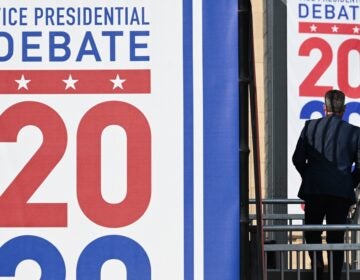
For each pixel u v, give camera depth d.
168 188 18.78
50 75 18.92
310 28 39.44
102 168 18.83
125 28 18.92
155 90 18.86
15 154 18.84
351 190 30.92
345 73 39.72
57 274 18.73
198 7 18.89
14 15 18.97
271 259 32.84
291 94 39.12
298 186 39.09
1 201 18.78
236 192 18.78
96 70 18.92
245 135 18.95
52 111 18.89
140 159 18.81
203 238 18.77
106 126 18.86
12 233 18.77
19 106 18.88
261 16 43.94
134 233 18.78
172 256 18.73
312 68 39.38
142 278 18.73
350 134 30.95
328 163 30.84
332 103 31.25
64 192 18.81
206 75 18.88
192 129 18.84
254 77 18.91
